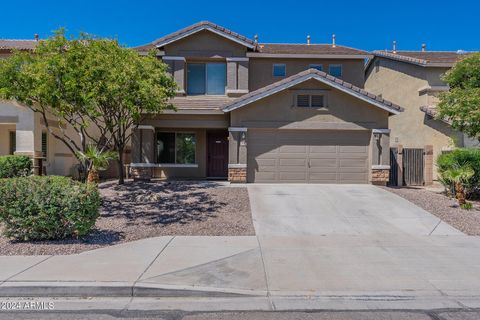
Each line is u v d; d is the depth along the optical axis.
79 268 6.70
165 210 11.76
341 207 12.35
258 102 16.36
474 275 6.71
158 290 5.84
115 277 6.25
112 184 16.08
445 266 7.19
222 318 5.09
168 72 19.31
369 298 5.77
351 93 16.14
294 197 13.62
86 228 8.58
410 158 17.52
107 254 7.62
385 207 12.38
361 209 12.12
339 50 21.28
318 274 6.69
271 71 20.33
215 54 19.45
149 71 13.38
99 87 12.08
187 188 15.02
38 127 16.67
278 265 7.14
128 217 10.94
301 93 16.36
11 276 6.24
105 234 9.16
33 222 8.24
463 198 12.42
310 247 8.45
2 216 8.19
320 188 15.38
